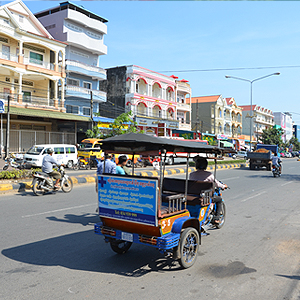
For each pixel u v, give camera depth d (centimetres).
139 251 555
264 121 8156
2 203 954
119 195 457
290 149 7662
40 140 2802
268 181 1705
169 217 452
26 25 2866
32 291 390
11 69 2672
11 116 2750
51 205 938
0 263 484
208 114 5850
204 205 556
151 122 4084
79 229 685
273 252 552
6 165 1869
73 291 391
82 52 3428
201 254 541
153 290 396
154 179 421
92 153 2266
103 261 500
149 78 4166
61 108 3038
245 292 395
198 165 642
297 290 402
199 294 387
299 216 841
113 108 4034
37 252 536
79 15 3272
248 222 775
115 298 373
